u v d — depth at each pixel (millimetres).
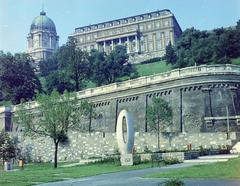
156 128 69062
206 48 115438
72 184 24625
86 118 82750
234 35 113438
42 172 38219
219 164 27875
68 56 127812
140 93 77625
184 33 135500
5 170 50500
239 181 20141
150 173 28031
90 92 85062
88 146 65562
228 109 68688
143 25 199000
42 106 53812
